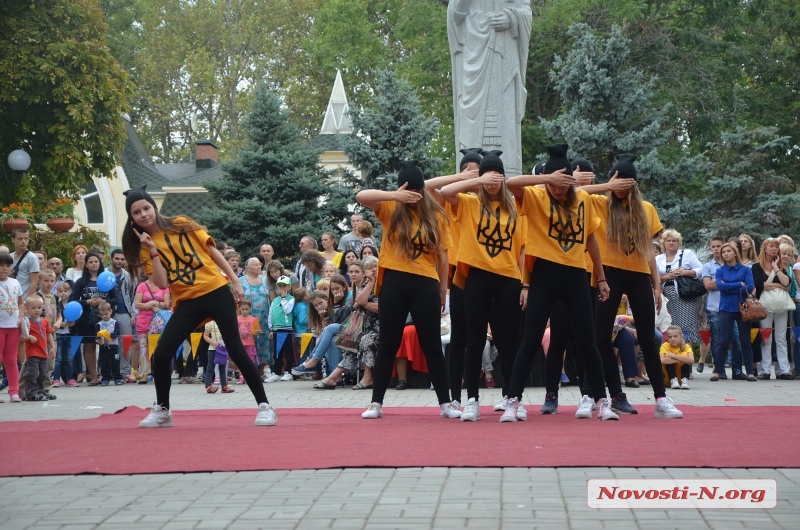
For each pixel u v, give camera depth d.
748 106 40.09
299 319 16.73
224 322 8.54
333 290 15.64
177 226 8.52
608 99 27.48
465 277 8.86
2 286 13.05
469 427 8.16
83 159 31.47
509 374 9.15
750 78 41.81
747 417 9.05
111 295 16.84
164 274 8.52
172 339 8.53
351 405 11.66
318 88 59.56
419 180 8.84
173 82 62.12
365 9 53.91
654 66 37.12
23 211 23.44
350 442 7.18
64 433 8.21
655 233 9.31
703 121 37.44
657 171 26.88
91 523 4.67
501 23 17.38
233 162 28.97
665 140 27.75
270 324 16.69
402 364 14.38
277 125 29.67
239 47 60.56
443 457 6.34
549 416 9.30
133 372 17.20
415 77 41.41
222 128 61.47
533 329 8.57
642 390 13.68
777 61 41.09
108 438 7.75
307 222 27.83
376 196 8.77
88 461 6.48
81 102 30.75
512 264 8.77
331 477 5.77
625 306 14.56
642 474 5.70
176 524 4.62
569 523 4.55
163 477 5.88
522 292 9.95
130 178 48.44
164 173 54.84
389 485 5.47
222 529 4.51
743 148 29.56
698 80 37.59
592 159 27.48
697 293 15.74
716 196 29.16
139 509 4.96
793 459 6.14
